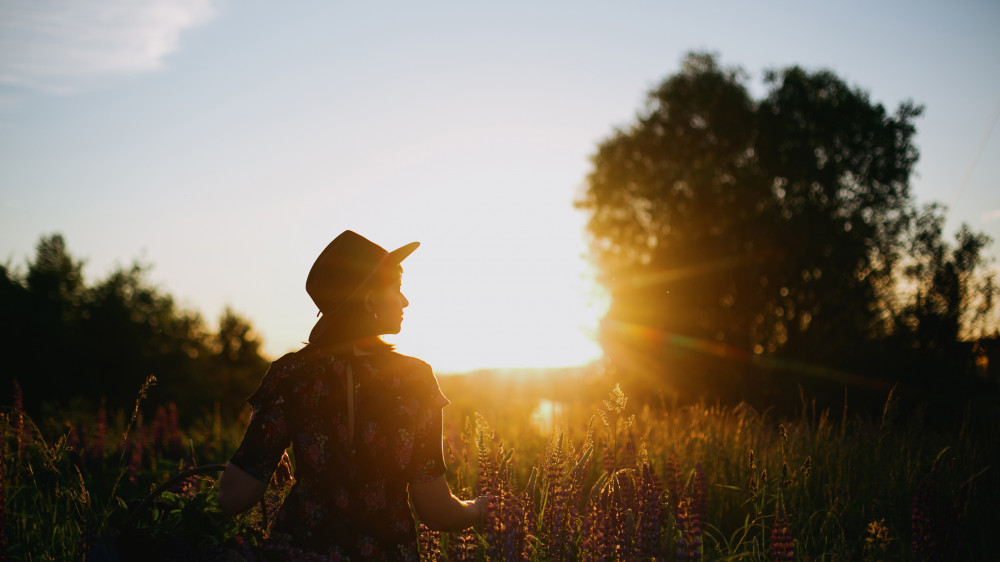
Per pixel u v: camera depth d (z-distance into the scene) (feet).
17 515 11.74
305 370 6.69
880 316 63.62
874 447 16.71
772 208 80.94
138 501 7.94
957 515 11.24
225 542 7.30
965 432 17.57
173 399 72.49
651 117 93.20
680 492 11.33
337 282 7.04
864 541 11.94
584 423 19.33
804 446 16.33
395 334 7.32
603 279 96.02
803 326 73.26
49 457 12.56
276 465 6.54
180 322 89.25
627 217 96.07
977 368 48.44
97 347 74.79
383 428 6.71
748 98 87.40
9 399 21.93
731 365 72.08
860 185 80.43
